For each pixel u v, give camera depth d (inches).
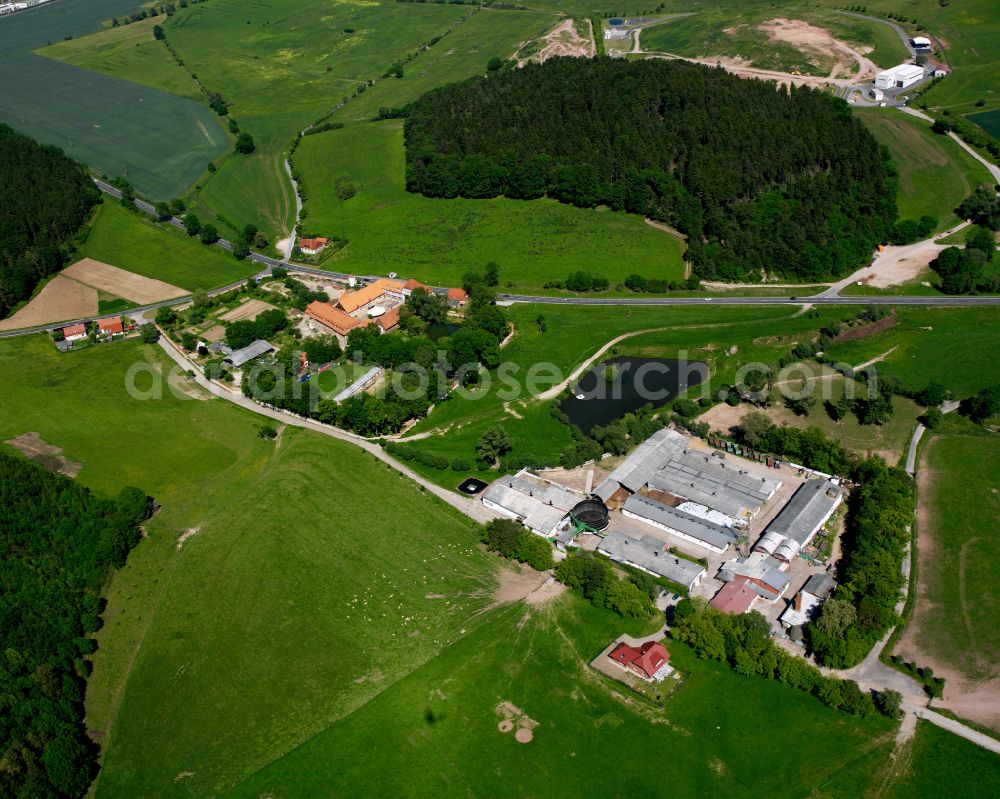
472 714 5890.8
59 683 6097.4
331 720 5915.4
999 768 5300.2
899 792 5231.3
